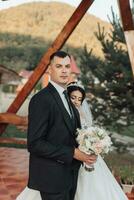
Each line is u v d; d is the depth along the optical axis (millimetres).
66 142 3320
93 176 4039
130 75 10836
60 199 3295
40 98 3232
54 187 3254
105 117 11430
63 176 3293
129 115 11258
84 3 7734
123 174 8031
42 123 3178
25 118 8406
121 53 10961
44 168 3252
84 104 4559
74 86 4117
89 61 11578
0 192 6586
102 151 3406
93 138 3342
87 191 3961
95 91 11336
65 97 3447
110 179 4230
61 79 3381
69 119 3324
